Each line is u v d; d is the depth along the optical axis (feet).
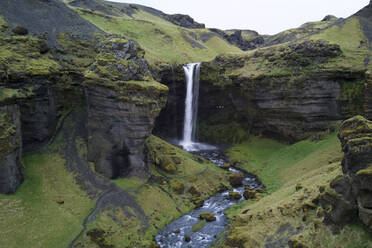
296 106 197.57
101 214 107.65
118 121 133.80
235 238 90.17
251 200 134.21
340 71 179.93
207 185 151.33
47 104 141.90
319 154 161.48
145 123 136.46
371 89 164.04
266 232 87.45
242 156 208.64
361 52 195.72
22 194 105.91
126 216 110.73
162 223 114.32
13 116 110.22
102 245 93.35
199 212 125.90
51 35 174.81
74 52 175.32
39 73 138.41
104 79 131.95
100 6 450.30
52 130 146.30
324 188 84.07
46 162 129.80
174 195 135.33
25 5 183.11
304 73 192.75
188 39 388.37
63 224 98.43
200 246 99.09
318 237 72.95
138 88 132.98
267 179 163.94
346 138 71.92
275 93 207.51
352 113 179.01
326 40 203.62
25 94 128.47
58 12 199.82
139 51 160.25
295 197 96.32
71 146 143.23
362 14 253.65
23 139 130.31
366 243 63.93
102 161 134.10
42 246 87.10
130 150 136.56
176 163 163.32
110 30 335.47
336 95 183.42
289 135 205.46
